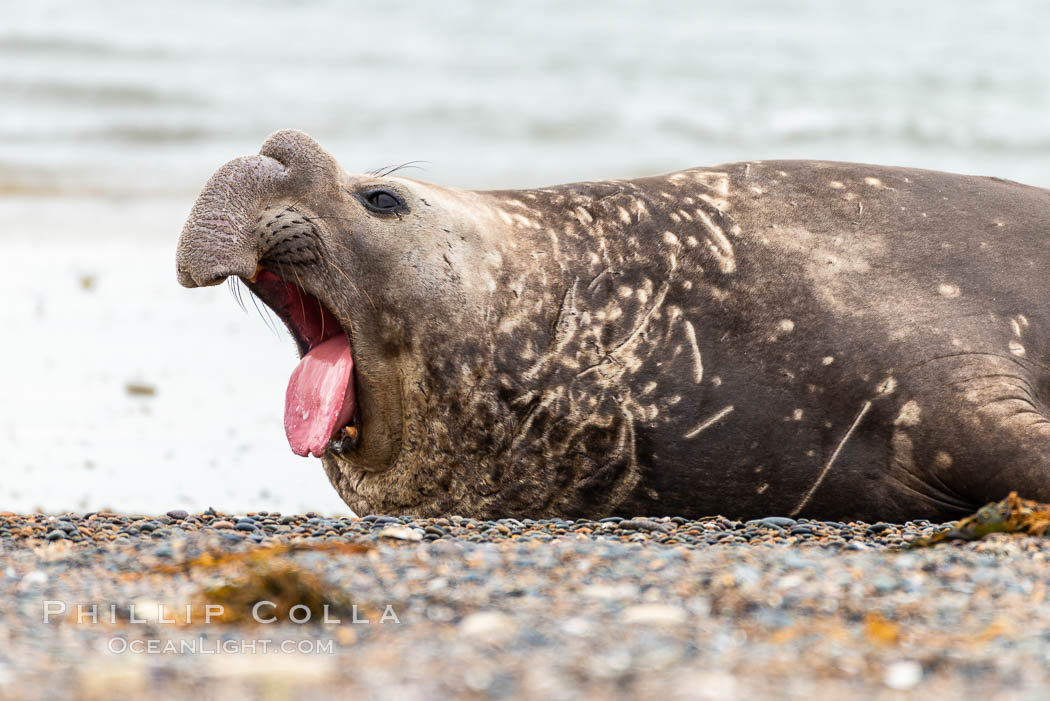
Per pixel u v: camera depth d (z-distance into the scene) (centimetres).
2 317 5241
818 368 2455
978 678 1420
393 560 1941
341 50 13212
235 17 14538
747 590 1761
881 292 2505
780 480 2475
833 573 1848
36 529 2267
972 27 16475
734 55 13988
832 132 10538
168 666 1473
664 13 16562
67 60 11925
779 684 1394
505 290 2527
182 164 9000
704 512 2523
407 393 2509
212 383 4531
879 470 2441
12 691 1364
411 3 16075
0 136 9506
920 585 1798
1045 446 2289
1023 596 1753
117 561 1998
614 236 2611
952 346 2430
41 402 4209
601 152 9681
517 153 9588
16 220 7250
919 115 11169
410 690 1372
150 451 3791
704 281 2542
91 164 8856
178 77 11556
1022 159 9762
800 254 2556
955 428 2372
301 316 2611
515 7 16300
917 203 2653
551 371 2495
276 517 2464
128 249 6688
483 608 1712
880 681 1409
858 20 16750
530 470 2511
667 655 1493
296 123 10181
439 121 10450
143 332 5169
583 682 1396
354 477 2670
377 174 2634
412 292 2481
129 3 14675
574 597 1750
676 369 2488
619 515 2534
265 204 2444
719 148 9969
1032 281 2533
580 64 13100
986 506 2183
